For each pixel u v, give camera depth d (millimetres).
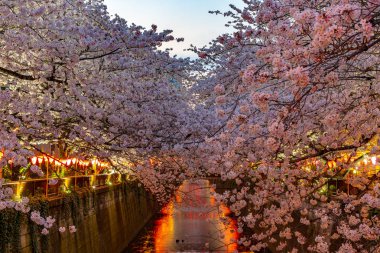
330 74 5484
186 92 16828
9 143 9234
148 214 48875
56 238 18422
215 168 12266
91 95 12914
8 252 13992
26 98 12148
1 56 11078
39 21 10750
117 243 32094
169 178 24516
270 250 27578
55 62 11367
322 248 9500
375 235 8523
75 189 23141
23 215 15320
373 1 4586
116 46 11977
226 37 8414
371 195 8812
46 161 18203
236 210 12938
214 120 14289
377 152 8984
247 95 9727
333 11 4188
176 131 15742
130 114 14352
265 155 10469
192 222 44906
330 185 16859
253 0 11477
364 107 8180
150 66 14109
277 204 17469
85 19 14039
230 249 30203
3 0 10141
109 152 17375
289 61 5445
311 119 9602
